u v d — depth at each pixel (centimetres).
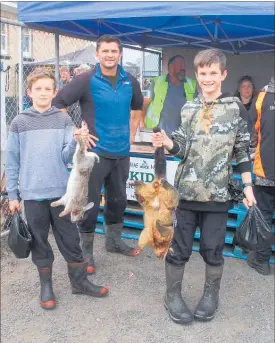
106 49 346
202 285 369
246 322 315
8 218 468
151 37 735
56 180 304
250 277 386
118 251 430
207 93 284
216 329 306
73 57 723
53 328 306
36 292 354
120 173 395
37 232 313
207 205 291
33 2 450
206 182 284
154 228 253
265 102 366
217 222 297
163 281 375
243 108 288
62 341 291
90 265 387
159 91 583
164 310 328
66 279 376
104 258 420
